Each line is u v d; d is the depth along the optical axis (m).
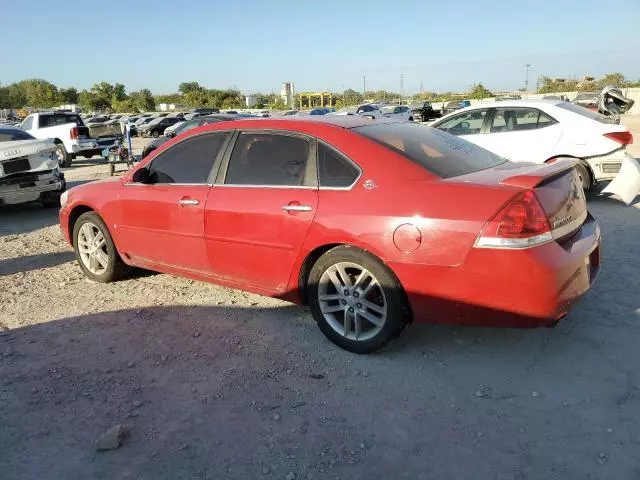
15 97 98.12
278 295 4.02
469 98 68.69
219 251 4.20
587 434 2.78
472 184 3.22
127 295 5.00
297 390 3.29
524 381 3.29
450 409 3.04
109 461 2.71
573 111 8.20
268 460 2.68
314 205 3.62
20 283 5.49
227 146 4.25
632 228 6.52
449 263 3.15
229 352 3.80
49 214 9.60
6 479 2.58
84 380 3.48
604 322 3.98
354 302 3.62
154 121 37.44
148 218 4.67
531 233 3.03
